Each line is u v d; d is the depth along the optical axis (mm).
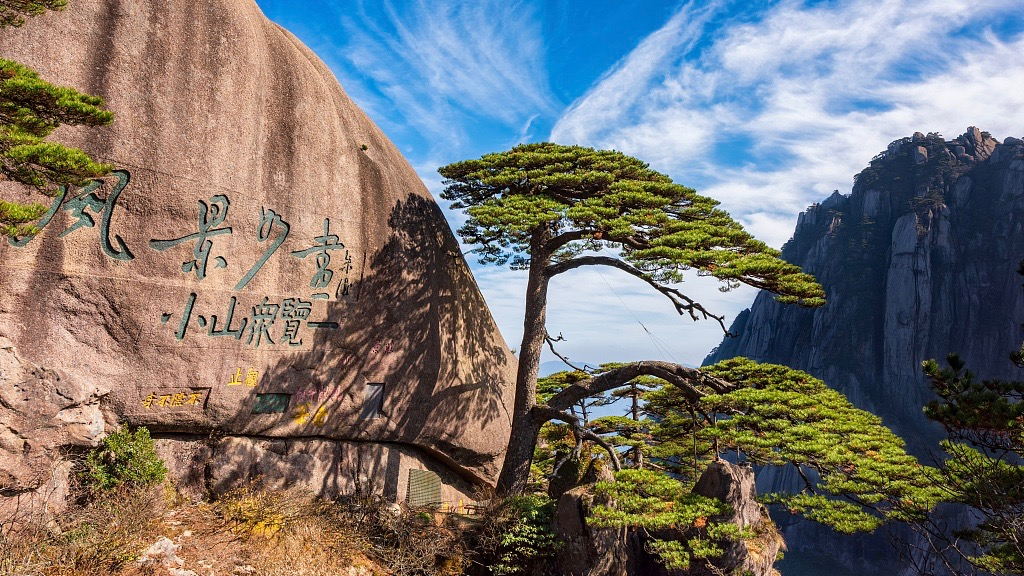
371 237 14859
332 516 12570
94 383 10789
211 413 12250
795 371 15367
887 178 110125
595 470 14375
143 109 11438
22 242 10188
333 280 14055
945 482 11156
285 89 13711
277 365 13109
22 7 7504
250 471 12734
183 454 12219
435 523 14266
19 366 9852
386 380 14883
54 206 10445
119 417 11195
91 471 10547
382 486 14797
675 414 18312
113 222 11070
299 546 11023
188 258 11883
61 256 10539
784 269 13648
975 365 85750
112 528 9523
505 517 13508
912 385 88250
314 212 13812
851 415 14547
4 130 6723
